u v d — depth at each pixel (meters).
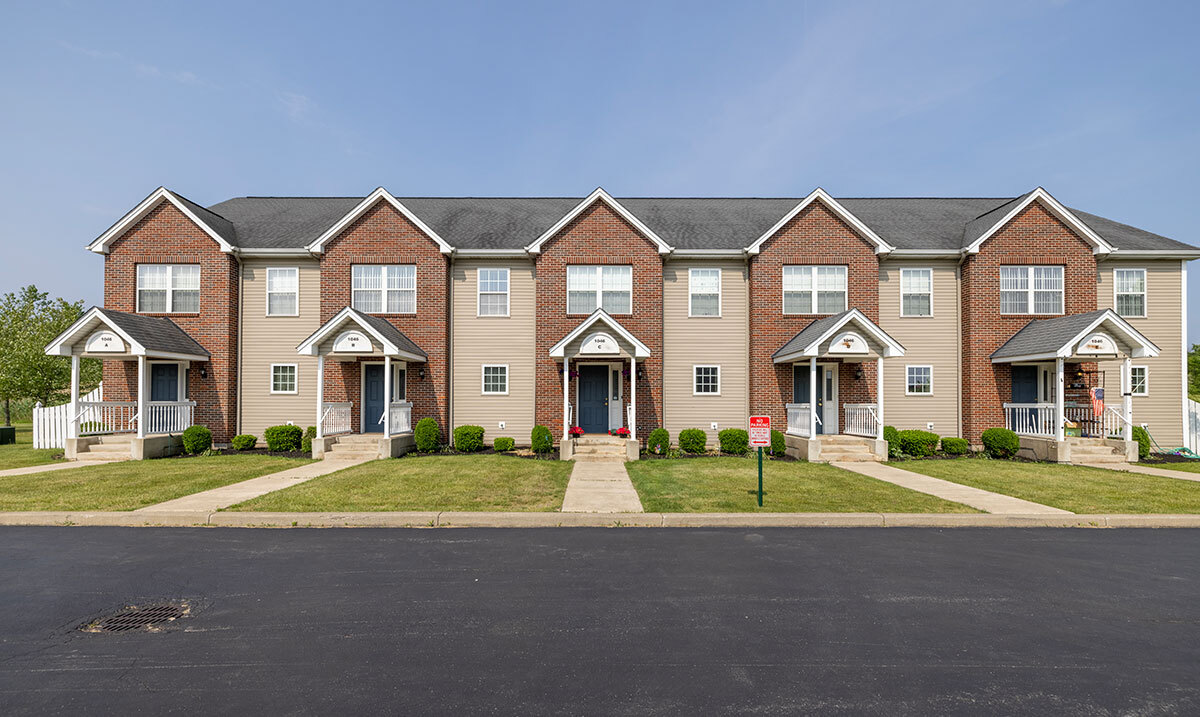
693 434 18.72
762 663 4.90
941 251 20.06
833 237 19.97
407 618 5.82
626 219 19.92
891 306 20.45
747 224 21.89
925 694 4.43
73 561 7.68
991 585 6.85
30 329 30.83
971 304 19.80
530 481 13.09
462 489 12.10
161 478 13.46
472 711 4.14
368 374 20.12
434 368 19.86
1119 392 19.72
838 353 17.38
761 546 8.44
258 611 6.00
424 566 7.46
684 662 4.91
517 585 6.77
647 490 12.08
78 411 17.78
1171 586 6.87
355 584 6.79
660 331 19.86
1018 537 9.02
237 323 20.38
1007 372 19.61
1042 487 12.66
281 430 18.61
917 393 20.30
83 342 17.56
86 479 13.30
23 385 29.31
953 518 9.86
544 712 4.13
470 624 5.68
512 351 20.38
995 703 4.32
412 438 19.23
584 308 19.92
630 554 8.01
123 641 5.32
